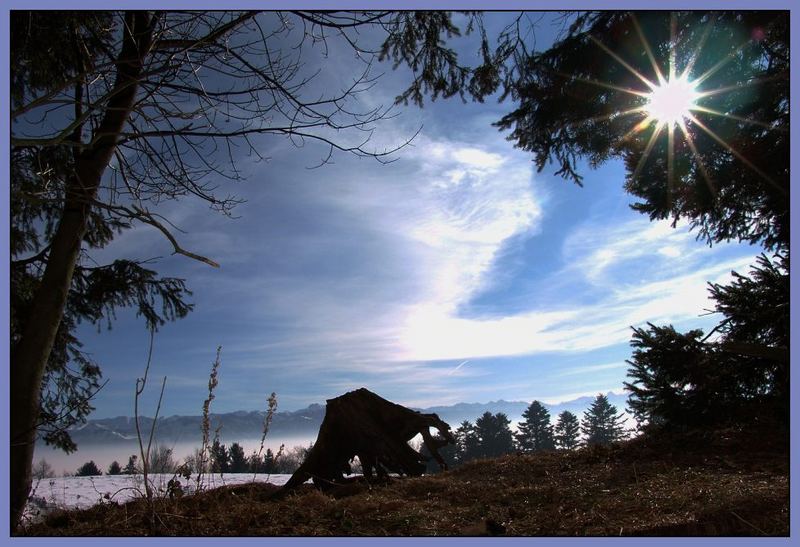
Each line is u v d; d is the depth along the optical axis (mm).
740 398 7320
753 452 5844
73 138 5691
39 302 5125
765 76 6191
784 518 3539
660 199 7961
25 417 4766
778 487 4230
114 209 4527
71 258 5367
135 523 4262
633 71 6555
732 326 7375
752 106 6324
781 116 6332
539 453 7637
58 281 5195
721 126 6633
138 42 5645
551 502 4758
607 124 7555
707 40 6000
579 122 7504
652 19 6023
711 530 3492
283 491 6035
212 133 5121
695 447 6449
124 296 7051
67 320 6941
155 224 4641
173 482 4887
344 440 6727
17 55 5082
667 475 5273
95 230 6812
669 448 6605
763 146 6441
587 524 3924
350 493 5875
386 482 6453
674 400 7156
